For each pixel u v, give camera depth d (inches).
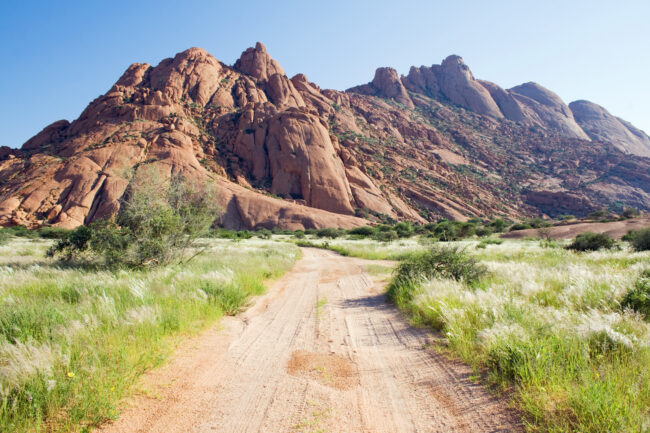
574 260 470.6
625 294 207.3
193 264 465.1
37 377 112.0
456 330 171.3
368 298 333.4
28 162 4087.1
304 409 115.0
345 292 373.4
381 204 4805.6
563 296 218.4
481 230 2395.4
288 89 6801.2
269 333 213.0
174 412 112.9
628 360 121.1
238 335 206.7
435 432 98.3
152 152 4035.4
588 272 279.3
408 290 289.7
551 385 110.1
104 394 113.3
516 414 101.6
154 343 165.5
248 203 3887.8
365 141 6550.2
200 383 136.1
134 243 424.2
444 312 192.7
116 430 101.0
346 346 184.9
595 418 88.1
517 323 157.9
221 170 4522.6
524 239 1903.3
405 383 133.6
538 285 251.6
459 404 112.9
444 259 338.6
